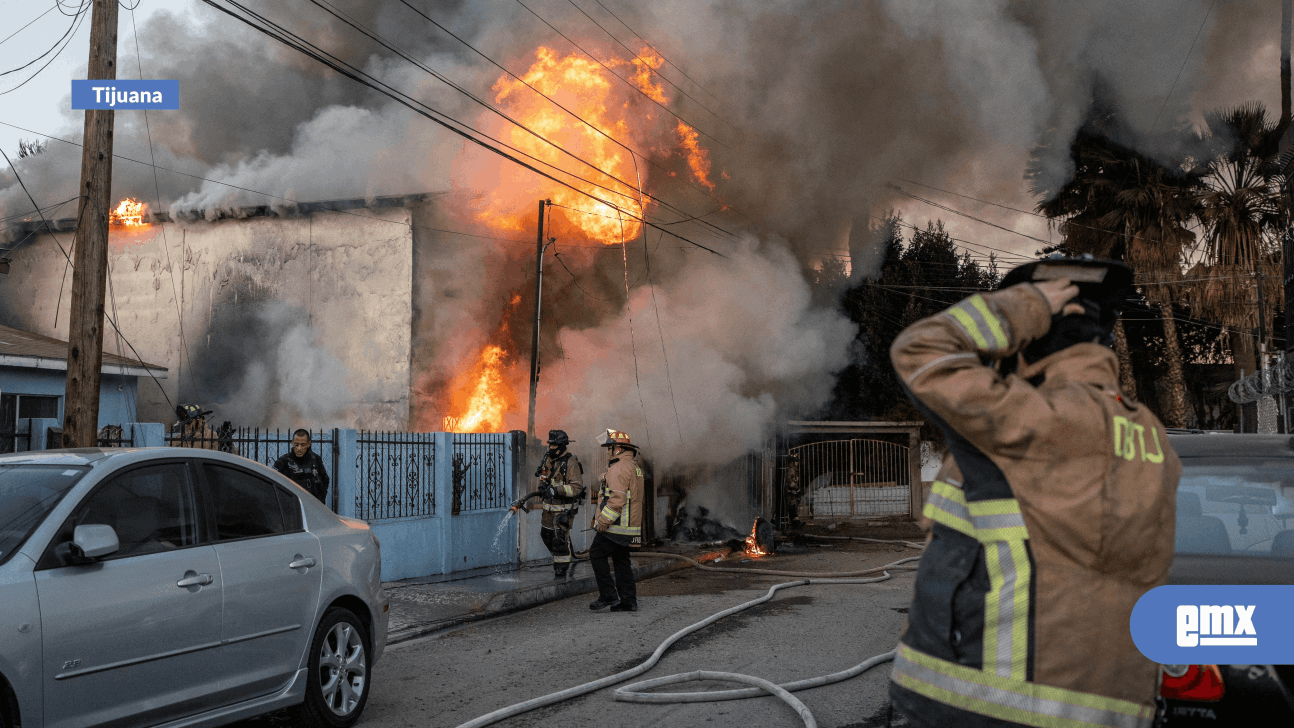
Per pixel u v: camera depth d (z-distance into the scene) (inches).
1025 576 69.5
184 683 175.0
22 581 153.9
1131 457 70.6
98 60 334.3
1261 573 130.8
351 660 215.0
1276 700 113.8
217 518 193.3
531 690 241.1
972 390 70.3
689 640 302.8
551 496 450.3
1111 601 69.1
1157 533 70.4
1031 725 67.9
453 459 479.5
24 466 182.5
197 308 727.1
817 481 838.5
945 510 77.6
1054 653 68.3
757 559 584.1
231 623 184.7
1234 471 157.6
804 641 301.0
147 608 169.5
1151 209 975.0
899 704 77.0
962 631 72.1
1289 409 636.1
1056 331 77.9
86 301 325.4
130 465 181.9
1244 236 967.0
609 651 287.4
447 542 465.4
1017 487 70.5
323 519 221.8
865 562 560.7
